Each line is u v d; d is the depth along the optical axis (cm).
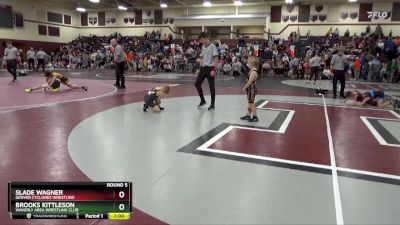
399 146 493
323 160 416
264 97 1064
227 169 376
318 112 784
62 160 394
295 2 3206
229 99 991
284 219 265
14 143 461
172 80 1728
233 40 3316
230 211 277
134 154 425
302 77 2231
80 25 4197
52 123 596
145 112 733
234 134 543
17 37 3347
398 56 2222
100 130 553
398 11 2933
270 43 2973
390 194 317
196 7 3638
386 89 1527
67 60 3328
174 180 341
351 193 318
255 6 3416
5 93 1005
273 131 573
